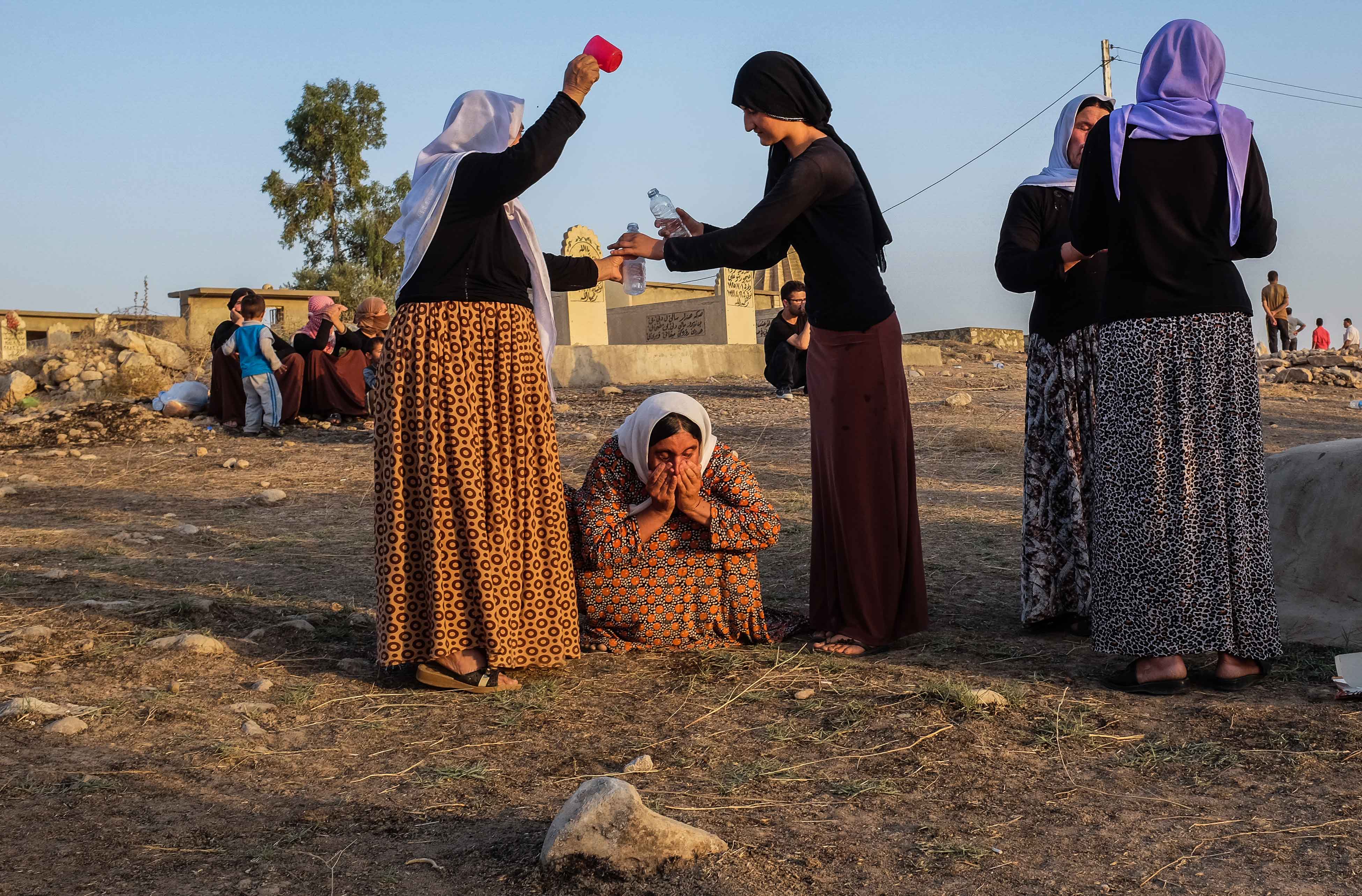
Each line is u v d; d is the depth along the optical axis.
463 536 3.19
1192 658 3.45
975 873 2.05
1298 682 3.16
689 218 3.95
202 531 5.93
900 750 2.71
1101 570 3.20
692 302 20.17
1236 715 2.88
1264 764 2.56
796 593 4.54
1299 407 14.38
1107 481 3.16
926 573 4.87
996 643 3.72
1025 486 3.88
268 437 10.26
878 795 2.44
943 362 19.52
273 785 2.49
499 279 3.24
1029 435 3.88
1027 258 3.64
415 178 3.23
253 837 2.21
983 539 5.60
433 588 3.17
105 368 15.84
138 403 11.70
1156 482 3.07
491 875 2.05
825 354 3.60
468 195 3.11
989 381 15.87
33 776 2.45
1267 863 2.07
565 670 3.44
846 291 3.52
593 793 2.12
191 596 4.22
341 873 2.04
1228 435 3.06
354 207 39.69
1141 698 3.08
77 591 4.32
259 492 7.36
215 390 10.85
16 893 1.92
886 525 3.59
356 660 3.54
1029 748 2.72
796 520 6.20
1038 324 3.86
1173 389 3.07
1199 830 2.23
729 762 2.66
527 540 3.28
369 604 4.29
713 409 11.91
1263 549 3.09
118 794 2.39
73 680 3.20
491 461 3.21
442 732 2.88
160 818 2.27
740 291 19.75
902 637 3.71
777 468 8.42
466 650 3.25
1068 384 3.77
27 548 5.34
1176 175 3.06
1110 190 3.16
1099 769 2.58
